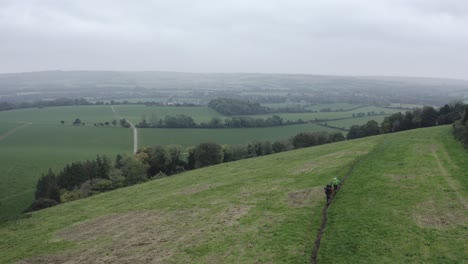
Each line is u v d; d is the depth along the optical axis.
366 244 26.48
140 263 27.77
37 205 67.50
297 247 27.38
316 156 61.22
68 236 36.62
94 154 112.38
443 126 73.25
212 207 39.38
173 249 29.52
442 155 48.66
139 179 80.00
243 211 36.56
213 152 96.94
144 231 34.78
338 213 32.47
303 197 38.53
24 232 40.38
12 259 31.97
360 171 45.09
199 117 174.12
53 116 181.88
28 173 92.69
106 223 39.34
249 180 50.12
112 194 55.94
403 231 27.80
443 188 35.75
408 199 33.81
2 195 78.50
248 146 107.31
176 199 45.00
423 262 23.58
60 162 102.69
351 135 109.44
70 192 74.31
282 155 69.56
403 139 63.59
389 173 42.59
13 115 180.88
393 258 24.36
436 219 29.33
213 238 30.62
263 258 26.25
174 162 96.12
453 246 25.09
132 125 158.25
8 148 116.31
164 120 160.75
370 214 31.33
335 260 24.97
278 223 32.12
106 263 28.61
